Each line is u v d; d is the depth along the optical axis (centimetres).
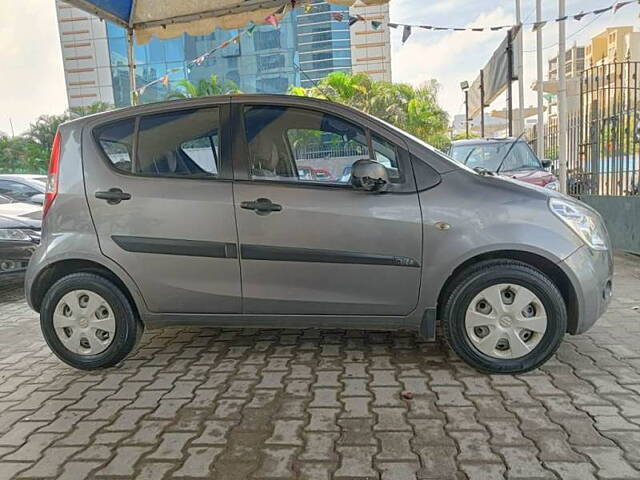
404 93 2947
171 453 270
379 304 354
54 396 347
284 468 252
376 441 273
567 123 1071
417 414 300
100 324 381
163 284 367
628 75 768
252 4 662
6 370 405
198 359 403
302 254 352
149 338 456
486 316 346
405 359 384
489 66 1755
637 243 730
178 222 360
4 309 619
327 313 361
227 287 363
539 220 337
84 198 371
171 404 327
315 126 365
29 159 4172
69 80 4541
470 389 329
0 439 292
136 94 736
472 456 255
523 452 257
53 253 374
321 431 285
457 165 356
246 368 380
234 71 3988
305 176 359
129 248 365
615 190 795
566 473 238
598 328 436
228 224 356
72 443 284
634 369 351
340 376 358
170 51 4144
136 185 367
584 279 336
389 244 345
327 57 2948
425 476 241
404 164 352
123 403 331
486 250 337
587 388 323
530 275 337
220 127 369
